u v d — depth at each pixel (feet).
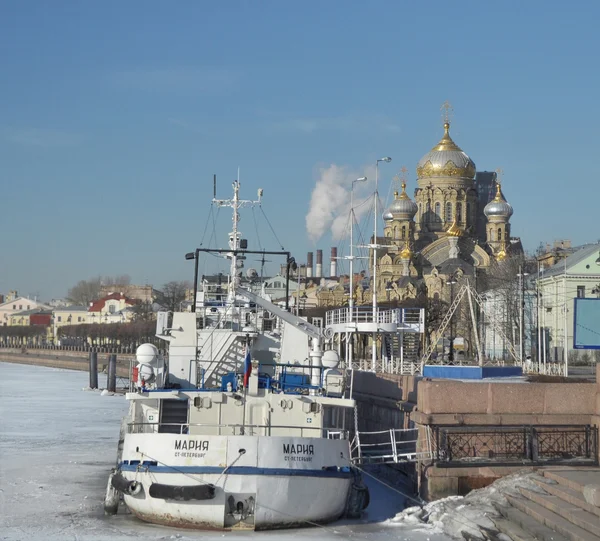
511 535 94.02
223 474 101.04
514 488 108.37
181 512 103.30
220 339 126.82
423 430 117.50
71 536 103.14
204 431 110.01
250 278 144.87
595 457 116.57
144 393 109.70
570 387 117.91
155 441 103.55
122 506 119.03
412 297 540.93
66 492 133.39
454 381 122.62
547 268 419.74
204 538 100.42
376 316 200.44
